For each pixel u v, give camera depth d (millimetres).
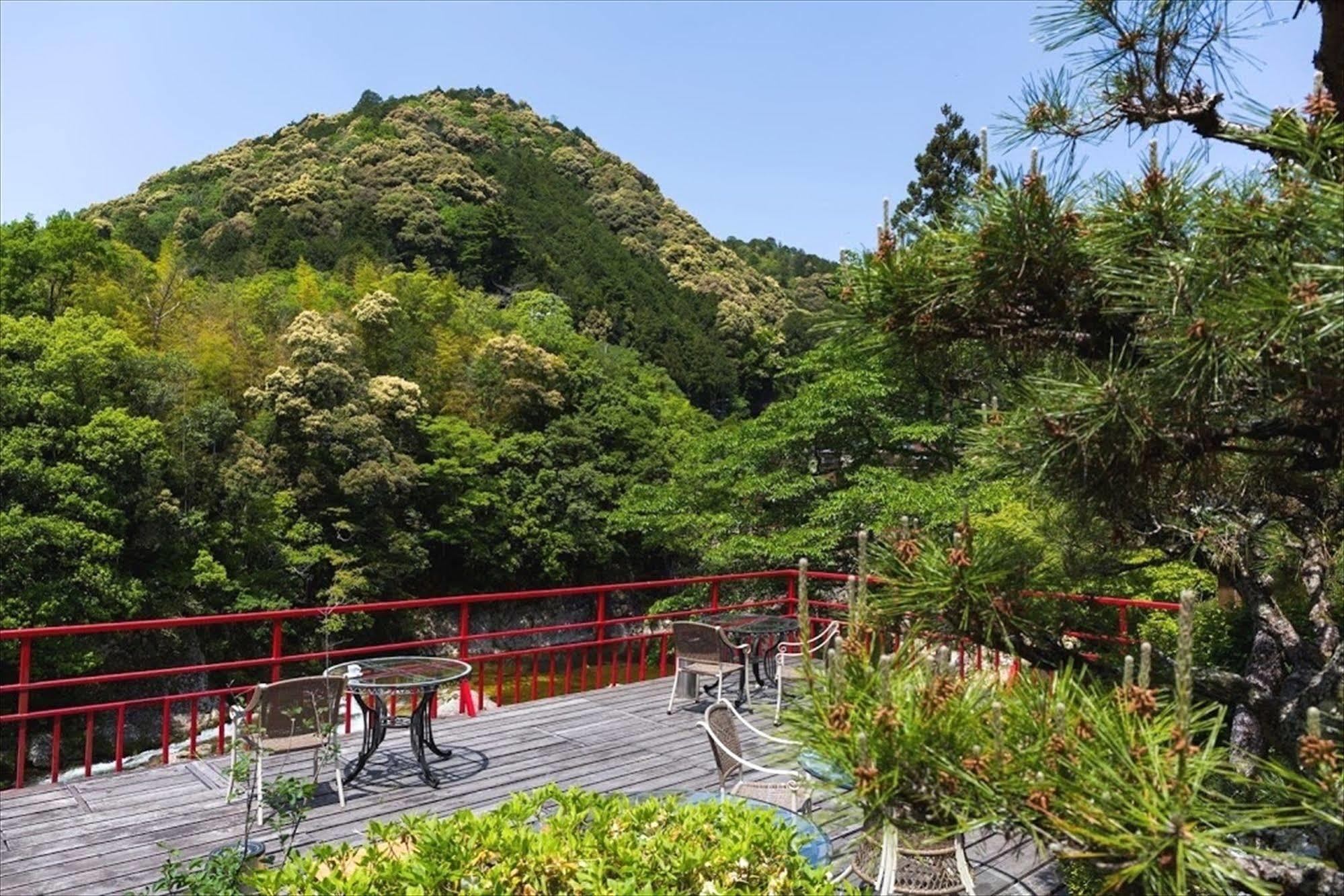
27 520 13828
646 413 29266
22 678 4707
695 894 2271
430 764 5281
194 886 3035
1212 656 4219
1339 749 1431
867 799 1396
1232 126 2033
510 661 22234
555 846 2355
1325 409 1662
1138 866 1245
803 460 15547
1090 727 1457
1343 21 1833
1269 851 1332
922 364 2248
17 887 3688
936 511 11328
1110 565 2297
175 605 16453
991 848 3834
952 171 18312
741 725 6062
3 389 14641
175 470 17203
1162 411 1705
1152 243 1748
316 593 20094
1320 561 2264
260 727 4367
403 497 22297
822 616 8477
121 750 5035
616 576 26812
